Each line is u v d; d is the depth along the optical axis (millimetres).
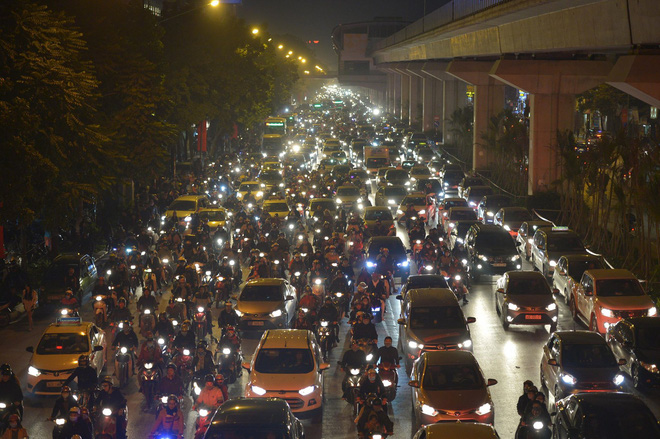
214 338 23859
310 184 58594
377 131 120438
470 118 88750
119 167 37906
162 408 16078
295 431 13766
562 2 39094
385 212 42969
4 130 24734
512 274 27266
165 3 65250
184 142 76938
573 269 29109
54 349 20797
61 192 28859
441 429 13156
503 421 18469
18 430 15547
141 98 38469
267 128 95312
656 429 14453
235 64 77000
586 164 43000
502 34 55906
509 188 63562
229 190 59344
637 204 34344
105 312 26188
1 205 26328
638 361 20594
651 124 76500
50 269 30938
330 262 32125
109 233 43125
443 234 36906
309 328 23047
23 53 25484
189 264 32188
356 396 17531
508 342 25219
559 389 18641
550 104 55969
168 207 47719
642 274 33281
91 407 17641
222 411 13867
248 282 27031
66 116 26547
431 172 64562
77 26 36688
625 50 50656
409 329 21953
